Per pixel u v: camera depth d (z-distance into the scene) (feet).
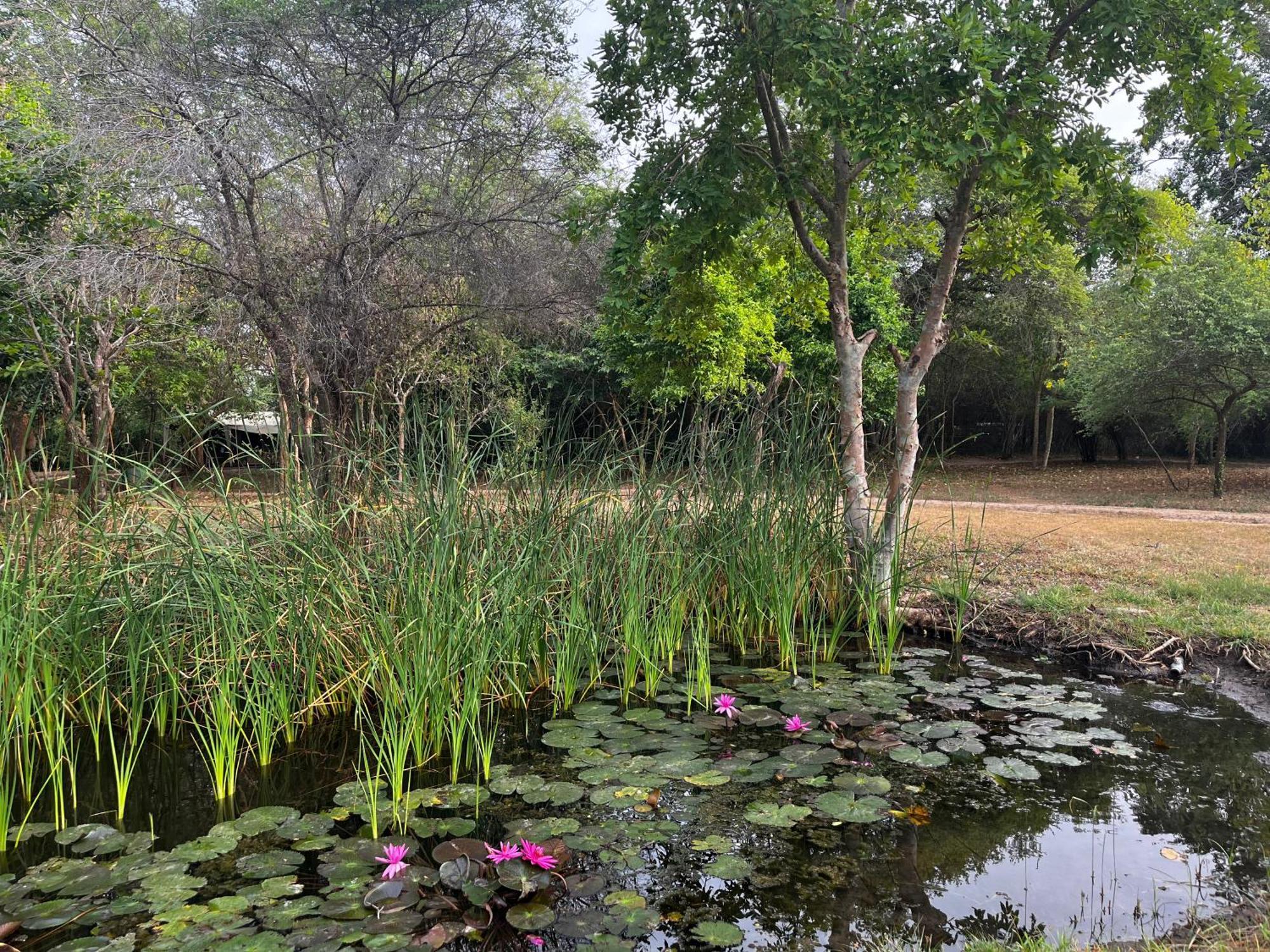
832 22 18.25
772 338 42.63
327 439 18.38
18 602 13.00
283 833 10.98
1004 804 12.01
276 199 28.02
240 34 27.68
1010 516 37.76
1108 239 18.81
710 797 12.13
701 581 18.60
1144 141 21.04
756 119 23.09
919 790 12.42
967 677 17.42
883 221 25.45
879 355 47.80
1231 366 46.42
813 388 45.96
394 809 11.25
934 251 25.52
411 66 30.73
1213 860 10.46
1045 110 18.45
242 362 28.43
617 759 13.30
